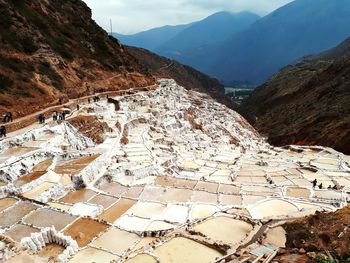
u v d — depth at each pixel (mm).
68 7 101688
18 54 66500
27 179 36219
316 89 123750
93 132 52500
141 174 43000
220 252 24641
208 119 92750
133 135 60938
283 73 185500
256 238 25984
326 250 17000
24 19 74938
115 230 28641
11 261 22281
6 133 44438
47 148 42406
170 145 61531
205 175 47562
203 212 32875
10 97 54594
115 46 111062
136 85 99000
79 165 41062
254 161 59531
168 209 33281
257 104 170625
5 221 28562
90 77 83812
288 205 35938
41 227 27906
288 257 17031
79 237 27172
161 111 79438
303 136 92812
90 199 35062
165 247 25234
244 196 37906
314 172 54031
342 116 87938
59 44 83688
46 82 65750
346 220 21047
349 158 65500
